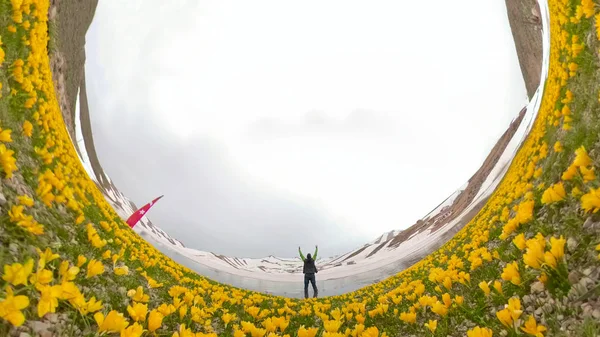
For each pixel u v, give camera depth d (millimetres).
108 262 5352
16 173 4934
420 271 15555
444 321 4762
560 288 3168
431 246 76812
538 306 3381
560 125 10945
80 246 4902
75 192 9312
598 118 6047
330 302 13719
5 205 3713
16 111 6887
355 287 61844
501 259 5738
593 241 3486
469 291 5512
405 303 7977
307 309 8766
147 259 8898
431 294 7227
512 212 9992
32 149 6426
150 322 3104
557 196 4441
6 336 2232
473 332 2568
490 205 20391
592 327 2467
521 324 3113
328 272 83812
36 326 2539
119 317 2391
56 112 14719
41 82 10609
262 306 10516
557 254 3145
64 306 3010
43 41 11289
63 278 2547
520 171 17469
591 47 8164
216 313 7207
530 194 7309
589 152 5453
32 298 2684
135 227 72188
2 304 1817
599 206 2863
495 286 4137
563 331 2781
